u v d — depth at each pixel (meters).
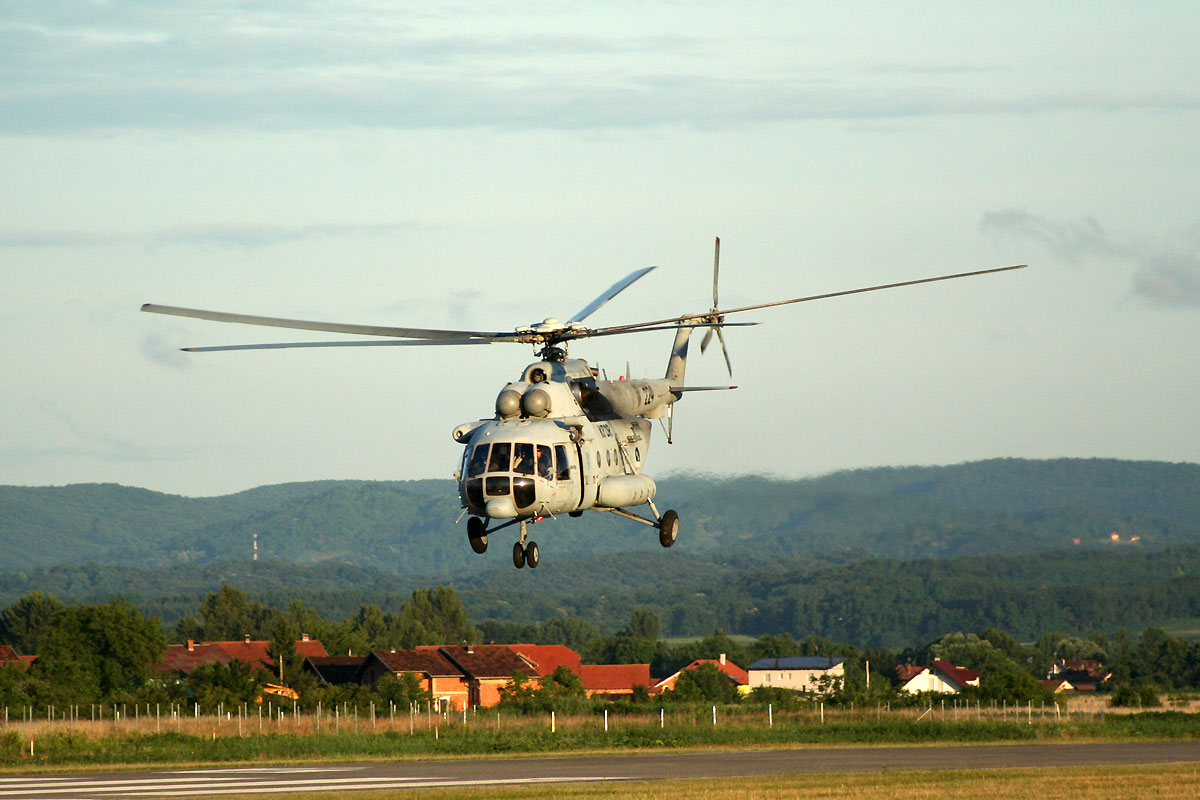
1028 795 94.44
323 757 157.25
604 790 101.00
